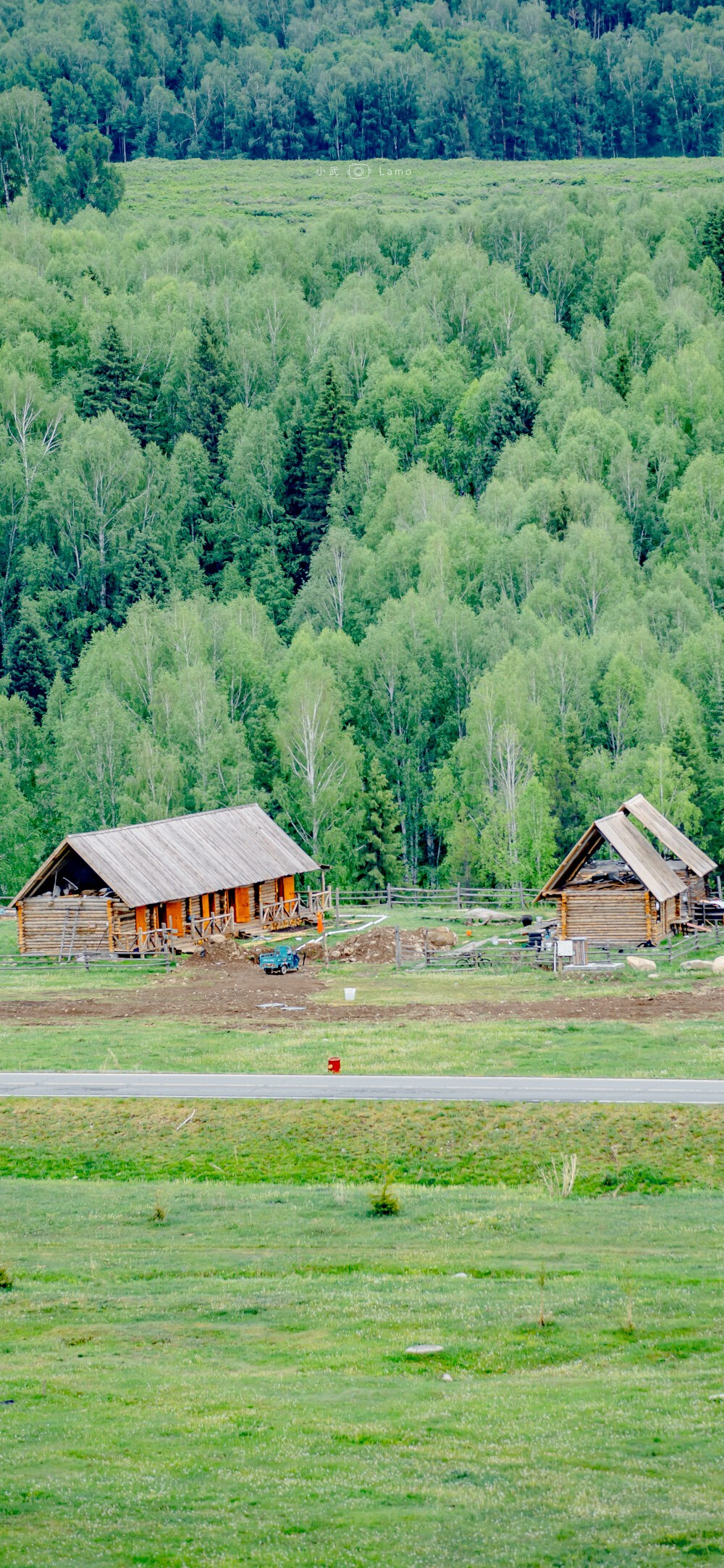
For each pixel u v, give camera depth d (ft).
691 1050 213.46
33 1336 109.91
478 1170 169.99
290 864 355.15
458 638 557.74
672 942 315.58
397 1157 174.70
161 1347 106.42
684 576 609.01
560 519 647.15
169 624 545.85
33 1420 91.35
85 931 322.75
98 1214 151.64
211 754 486.38
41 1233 144.66
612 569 590.96
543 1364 99.81
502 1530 73.56
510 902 396.16
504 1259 126.62
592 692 532.73
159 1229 144.56
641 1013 244.22
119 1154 181.06
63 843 319.06
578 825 486.38
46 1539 74.08
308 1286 121.08
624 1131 175.63
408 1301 114.73
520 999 263.08
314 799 484.33
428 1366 100.58
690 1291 113.50
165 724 511.40
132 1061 221.46
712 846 492.54
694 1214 143.23
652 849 328.08
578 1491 77.92
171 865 329.31
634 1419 87.71
